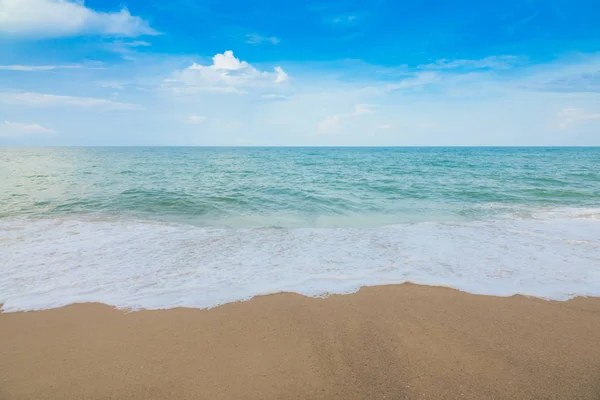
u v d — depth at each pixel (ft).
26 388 9.02
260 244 22.04
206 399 8.66
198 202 37.09
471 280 16.20
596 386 9.04
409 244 21.97
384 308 13.56
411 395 8.80
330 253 20.17
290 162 114.21
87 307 13.42
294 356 10.47
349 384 9.24
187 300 14.10
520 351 10.66
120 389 9.00
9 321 12.30
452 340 11.31
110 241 22.49
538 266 17.94
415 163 105.70
